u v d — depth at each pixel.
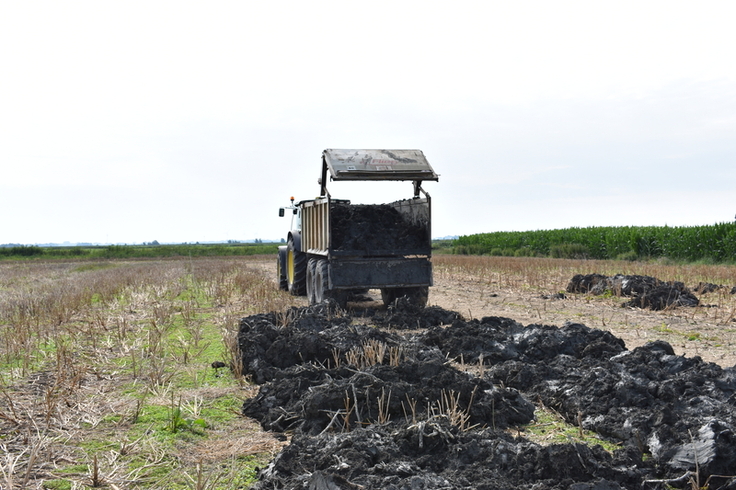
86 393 6.03
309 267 13.48
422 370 5.65
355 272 11.69
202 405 5.69
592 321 10.69
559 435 4.83
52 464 4.21
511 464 3.76
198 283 19.02
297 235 15.38
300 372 5.90
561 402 5.42
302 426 4.89
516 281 18.36
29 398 5.87
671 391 4.94
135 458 4.33
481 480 3.58
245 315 11.62
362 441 3.97
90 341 8.94
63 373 6.36
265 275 24.30
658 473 4.04
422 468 3.81
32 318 11.09
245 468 4.16
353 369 5.89
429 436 4.11
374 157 11.87
